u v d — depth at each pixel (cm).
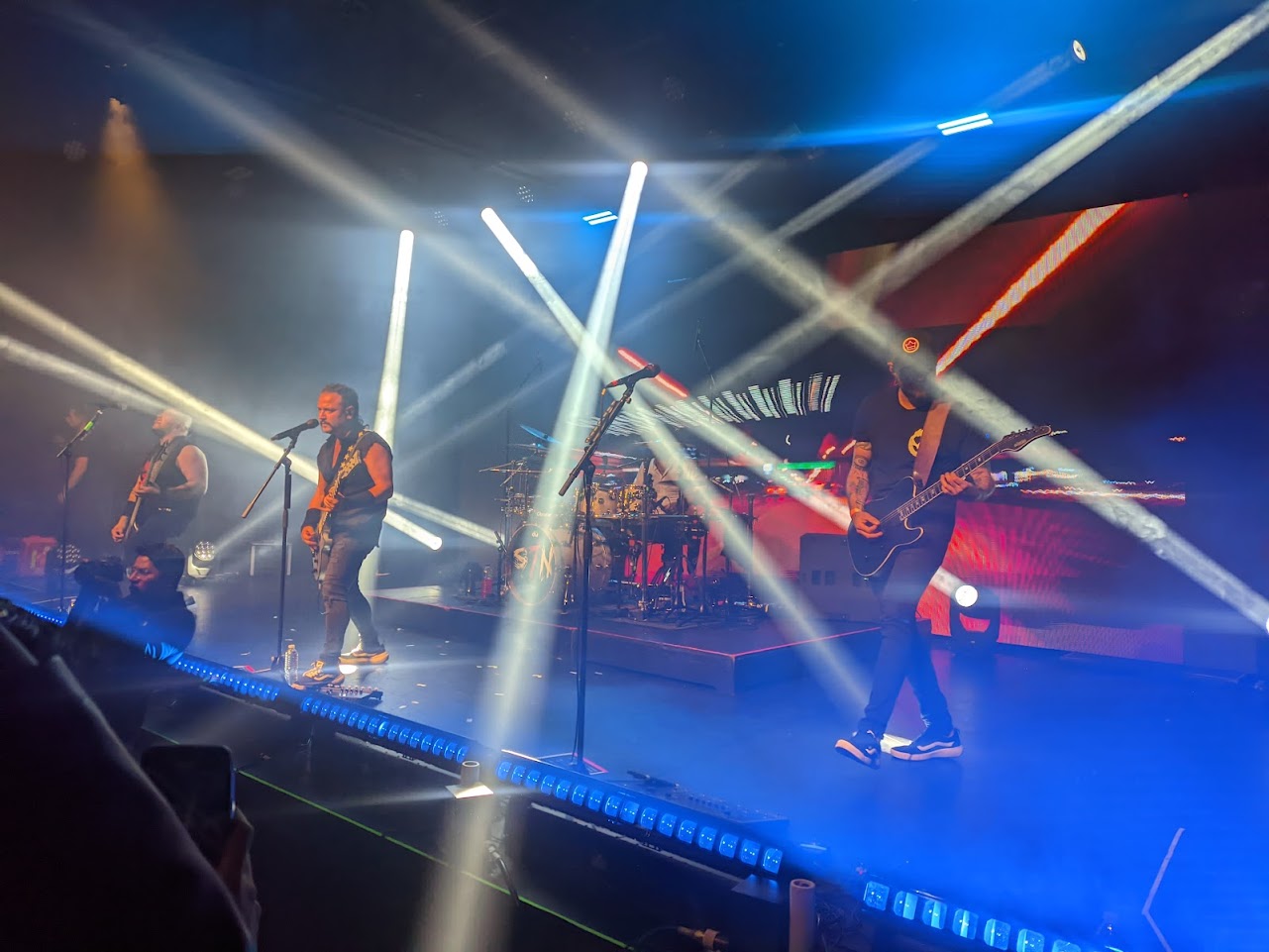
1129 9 503
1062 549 611
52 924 58
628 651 521
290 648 443
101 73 645
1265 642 527
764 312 862
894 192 740
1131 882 239
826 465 729
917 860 253
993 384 725
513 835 302
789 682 495
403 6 550
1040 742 379
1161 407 646
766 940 230
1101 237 673
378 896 280
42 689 65
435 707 414
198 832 82
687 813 269
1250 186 595
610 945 248
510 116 677
